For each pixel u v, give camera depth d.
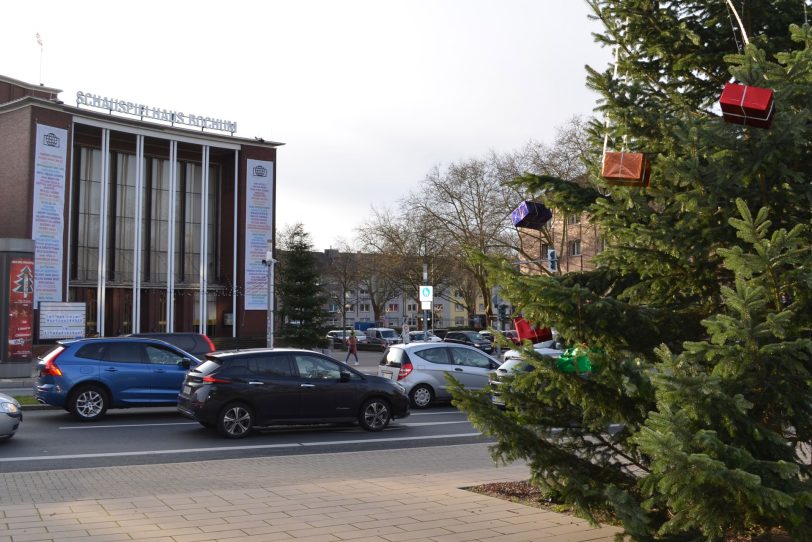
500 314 23.61
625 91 5.89
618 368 4.72
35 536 6.33
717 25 6.26
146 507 7.49
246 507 7.51
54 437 13.42
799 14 6.13
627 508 4.39
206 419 13.31
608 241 6.02
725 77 6.30
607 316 5.05
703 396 4.04
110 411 17.58
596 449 5.85
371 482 8.99
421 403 18.94
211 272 51.00
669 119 5.46
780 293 4.33
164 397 16.22
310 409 14.02
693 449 3.92
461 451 12.36
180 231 50.16
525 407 5.86
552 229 40.00
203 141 48.66
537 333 5.84
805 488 3.82
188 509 7.40
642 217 5.36
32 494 8.63
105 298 46.72
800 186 4.89
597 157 6.48
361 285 84.06
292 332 44.84
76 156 45.62
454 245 51.34
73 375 15.52
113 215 47.34
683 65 6.26
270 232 50.78
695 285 5.43
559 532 6.50
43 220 40.81
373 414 14.62
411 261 56.62
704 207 4.96
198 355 20.50
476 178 52.25
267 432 14.50
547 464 5.41
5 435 12.20
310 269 46.06
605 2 6.28
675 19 6.15
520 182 6.25
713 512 3.95
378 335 56.97
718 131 4.88
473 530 6.58
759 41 5.96
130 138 47.75
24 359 26.52
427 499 7.91
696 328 5.45
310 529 6.62
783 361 4.13
